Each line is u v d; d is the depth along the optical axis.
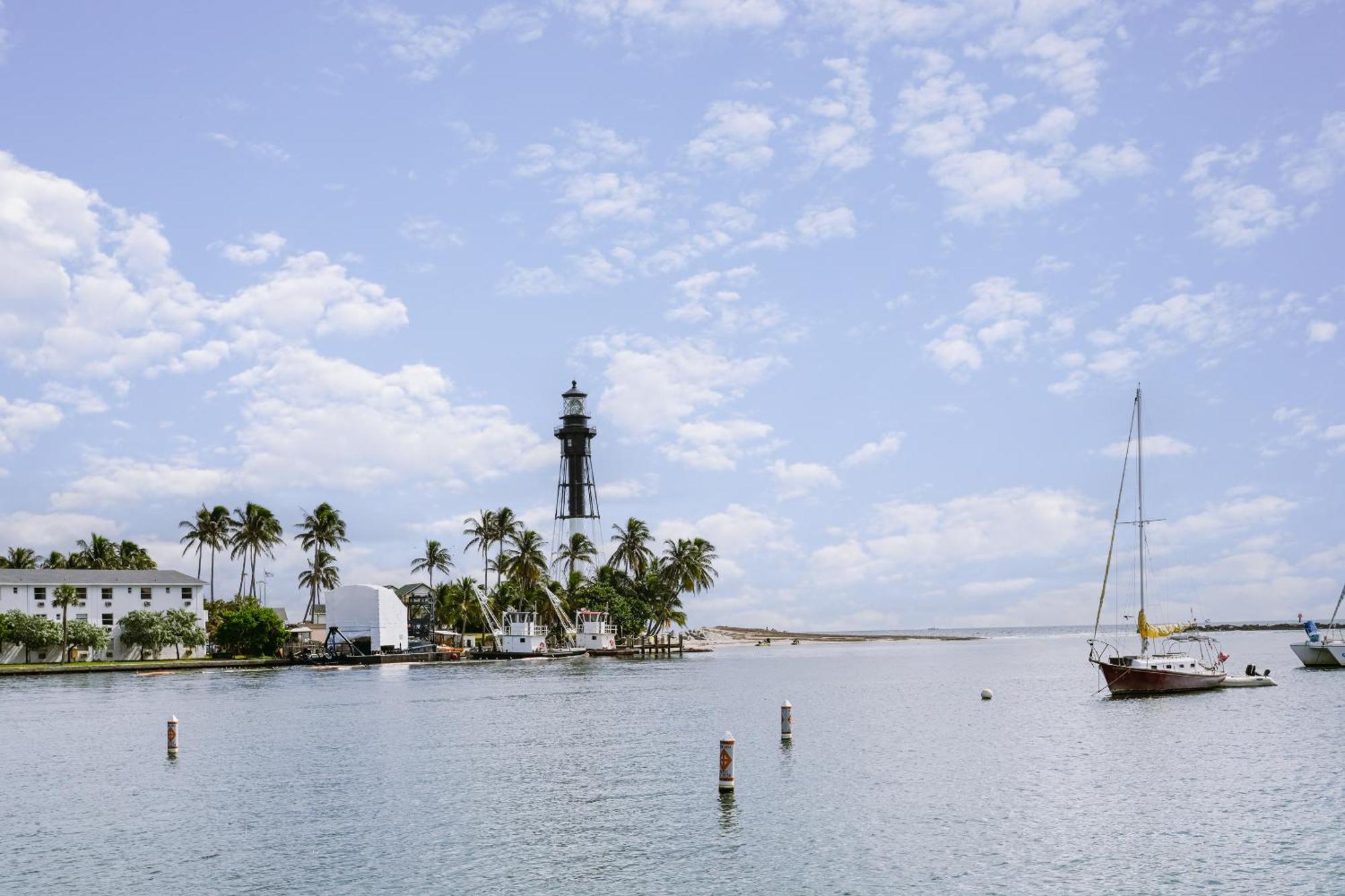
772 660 183.38
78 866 36.19
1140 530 95.12
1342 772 50.41
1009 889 32.34
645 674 136.00
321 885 33.59
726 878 33.62
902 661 174.75
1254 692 91.56
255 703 93.75
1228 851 36.16
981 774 50.72
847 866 34.75
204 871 35.31
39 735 71.75
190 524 189.00
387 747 62.34
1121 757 55.81
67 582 164.25
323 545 198.62
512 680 123.81
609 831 39.72
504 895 32.38
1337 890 31.94
